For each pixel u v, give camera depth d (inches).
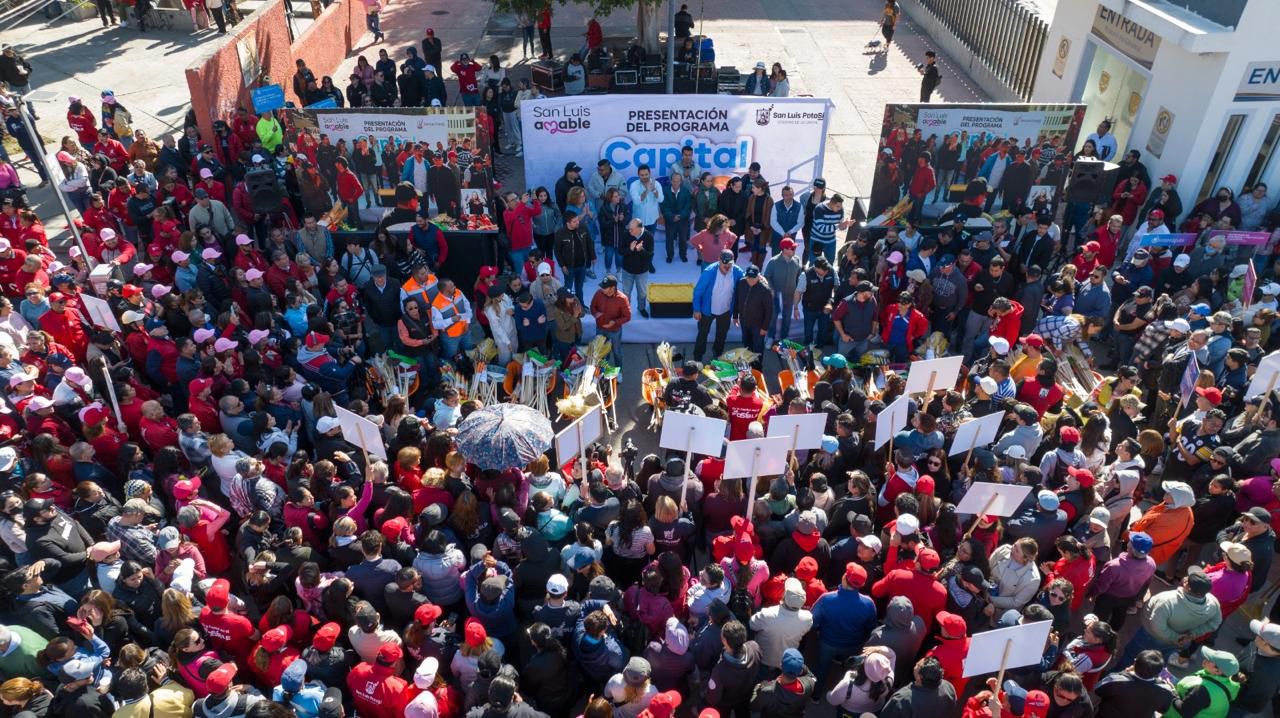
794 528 299.9
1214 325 413.7
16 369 387.5
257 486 318.0
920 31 1043.3
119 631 275.3
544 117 542.3
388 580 283.7
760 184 524.7
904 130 533.6
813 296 474.0
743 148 559.5
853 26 1053.2
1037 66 788.6
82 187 564.4
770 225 529.7
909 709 239.9
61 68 877.8
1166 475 374.3
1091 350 508.4
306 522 309.3
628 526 294.8
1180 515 314.2
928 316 476.4
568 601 275.3
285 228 558.3
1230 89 544.4
